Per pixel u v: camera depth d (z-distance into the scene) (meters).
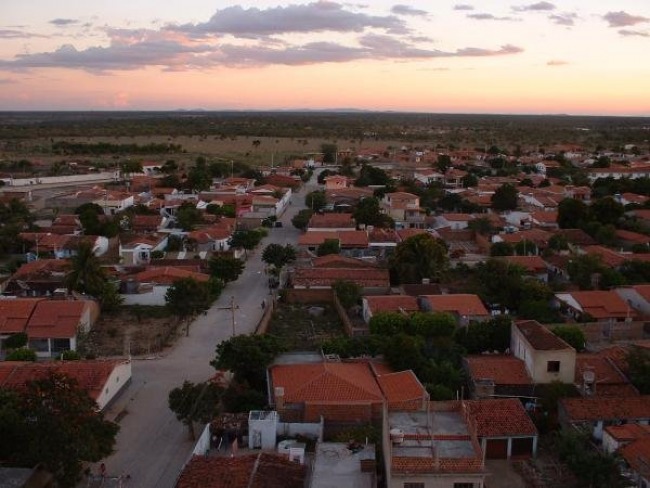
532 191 173.12
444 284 100.00
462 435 45.38
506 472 52.88
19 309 81.06
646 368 63.97
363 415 57.12
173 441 57.38
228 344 66.12
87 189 183.50
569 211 134.25
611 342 79.94
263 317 85.31
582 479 48.69
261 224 149.00
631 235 124.31
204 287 89.19
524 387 63.66
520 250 117.56
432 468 41.44
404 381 61.94
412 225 148.12
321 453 48.75
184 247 125.25
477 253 123.44
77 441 46.16
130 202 165.75
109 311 92.31
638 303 88.62
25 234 124.50
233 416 58.16
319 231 129.75
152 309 93.81
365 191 176.75
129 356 71.81
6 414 49.16
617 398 59.12
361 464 46.12
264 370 65.06
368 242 122.06
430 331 75.75
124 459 54.28
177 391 58.81
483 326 74.62
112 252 123.00
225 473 46.34
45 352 78.00
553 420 58.88
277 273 107.25
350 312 90.19
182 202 161.00
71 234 129.25
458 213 157.38
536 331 68.88
